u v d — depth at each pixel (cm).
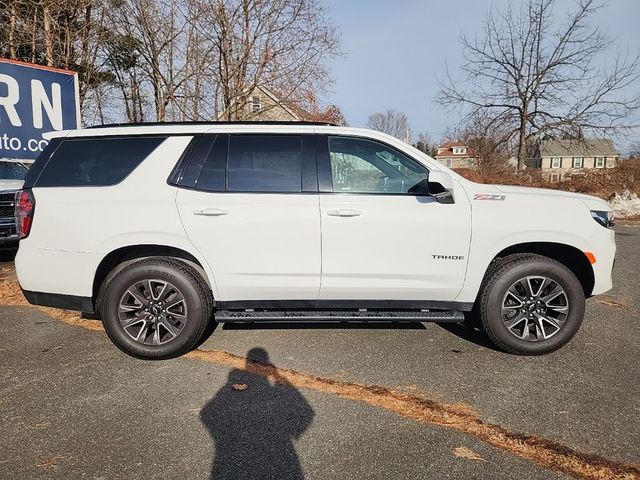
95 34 1330
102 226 343
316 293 356
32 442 251
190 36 1294
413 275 352
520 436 257
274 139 362
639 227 1379
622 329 432
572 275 357
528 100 2472
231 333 414
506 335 361
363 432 261
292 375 332
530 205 357
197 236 345
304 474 225
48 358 361
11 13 1137
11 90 671
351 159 361
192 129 364
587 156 2934
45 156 362
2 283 580
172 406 289
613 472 226
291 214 345
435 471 227
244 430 263
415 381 323
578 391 308
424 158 363
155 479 222
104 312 353
